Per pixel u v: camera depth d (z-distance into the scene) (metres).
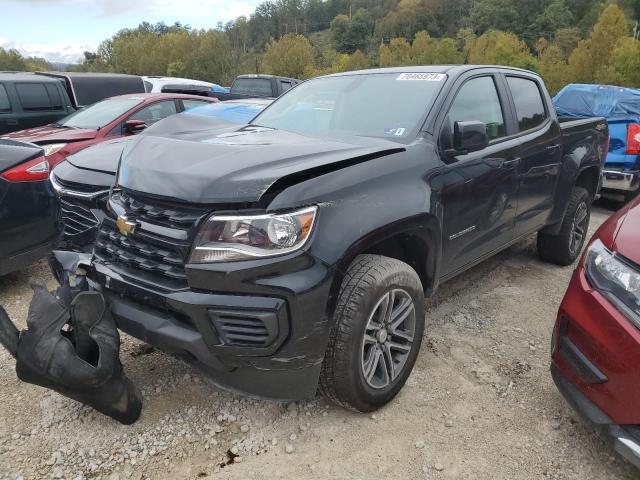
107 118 7.22
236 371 2.33
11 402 2.82
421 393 2.94
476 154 3.34
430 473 2.37
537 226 4.36
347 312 2.40
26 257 4.12
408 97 3.34
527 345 3.52
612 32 57.72
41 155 4.25
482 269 4.94
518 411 2.81
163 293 2.30
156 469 2.37
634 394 2.11
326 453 2.48
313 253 2.22
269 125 3.65
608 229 2.53
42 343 2.26
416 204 2.69
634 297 2.18
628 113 8.15
